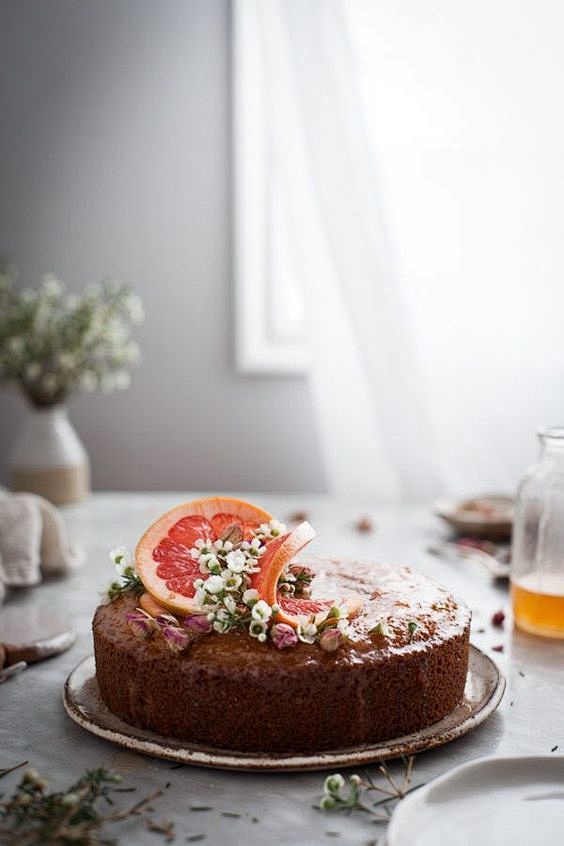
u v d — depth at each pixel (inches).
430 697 35.7
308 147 89.4
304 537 37.4
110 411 101.3
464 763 32.4
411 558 62.2
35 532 57.2
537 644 46.9
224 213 97.5
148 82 97.2
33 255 101.0
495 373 91.8
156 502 79.6
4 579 54.3
